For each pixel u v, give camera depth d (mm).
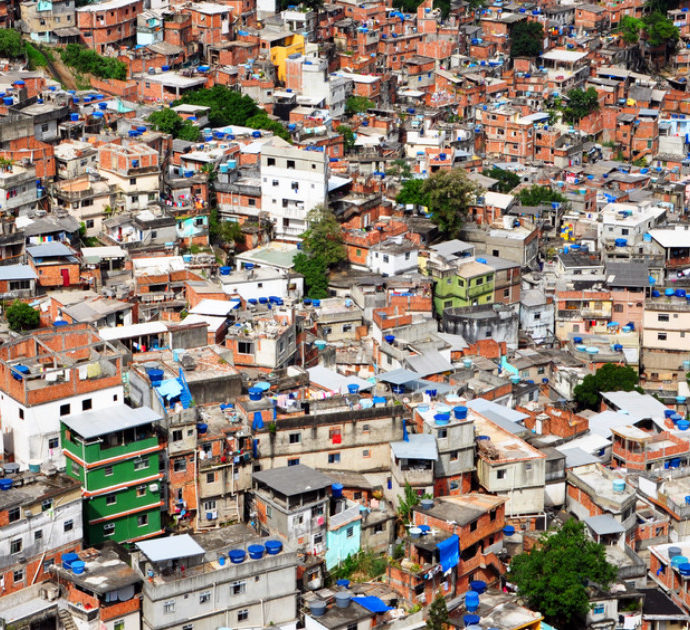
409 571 154125
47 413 158875
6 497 147000
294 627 149625
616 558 166750
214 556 149250
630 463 186250
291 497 156000
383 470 170375
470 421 170750
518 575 159500
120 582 143375
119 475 155625
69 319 193500
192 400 166250
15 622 141500
